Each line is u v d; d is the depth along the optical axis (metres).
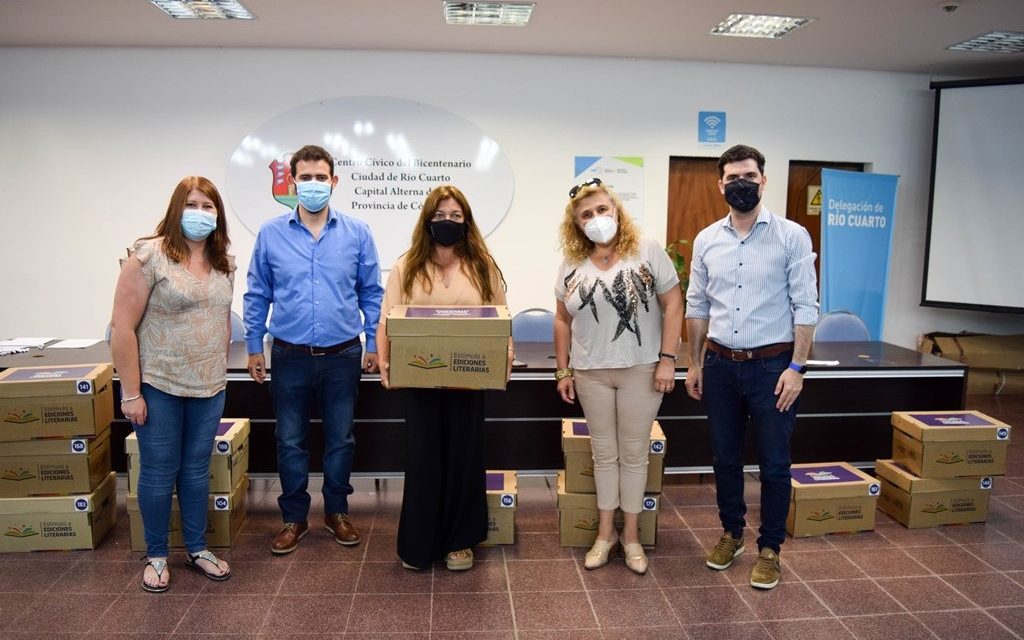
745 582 2.40
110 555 2.58
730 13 4.05
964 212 5.34
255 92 4.92
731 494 2.49
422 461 2.38
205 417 2.34
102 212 4.96
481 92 5.04
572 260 2.41
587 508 2.66
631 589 2.35
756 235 2.29
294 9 4.01
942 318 5.74
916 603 2.26
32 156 4.89
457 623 2.13
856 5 3.91
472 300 2.40
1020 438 4.21
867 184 5.21
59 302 5.03
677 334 2.35
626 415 2.40
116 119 4.88
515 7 4.01
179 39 4.64
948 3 3.87
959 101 5.25
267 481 3.46
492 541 2.70
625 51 4.91
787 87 5.28
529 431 3.31
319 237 2.58
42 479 2.58
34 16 4.13
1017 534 2.82
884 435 3.44
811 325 2.22
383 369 2.35
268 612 2.19
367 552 2.63
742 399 2.41
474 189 5.12
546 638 2.06
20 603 2.22
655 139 5.19
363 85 4.96
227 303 2.35
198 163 4.95
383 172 5.04
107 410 2.72
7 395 2.53
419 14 4.11
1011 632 2.09
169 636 2.04
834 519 2.81
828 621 2.15
